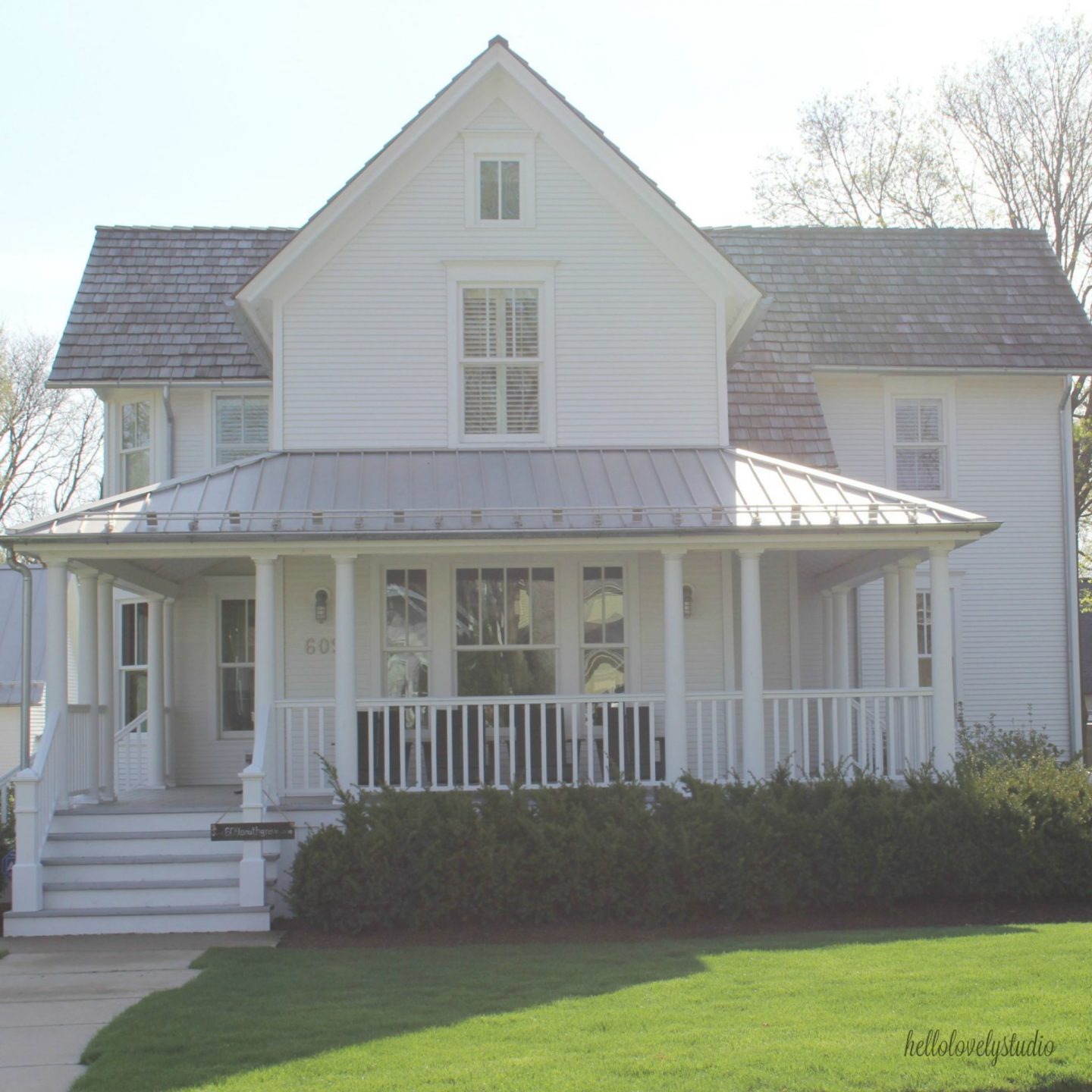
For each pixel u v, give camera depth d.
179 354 18.97
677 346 16.78
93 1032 9.00
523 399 16.69
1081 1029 8.08
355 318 16.58
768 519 14.23
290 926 12.91
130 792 16.59
